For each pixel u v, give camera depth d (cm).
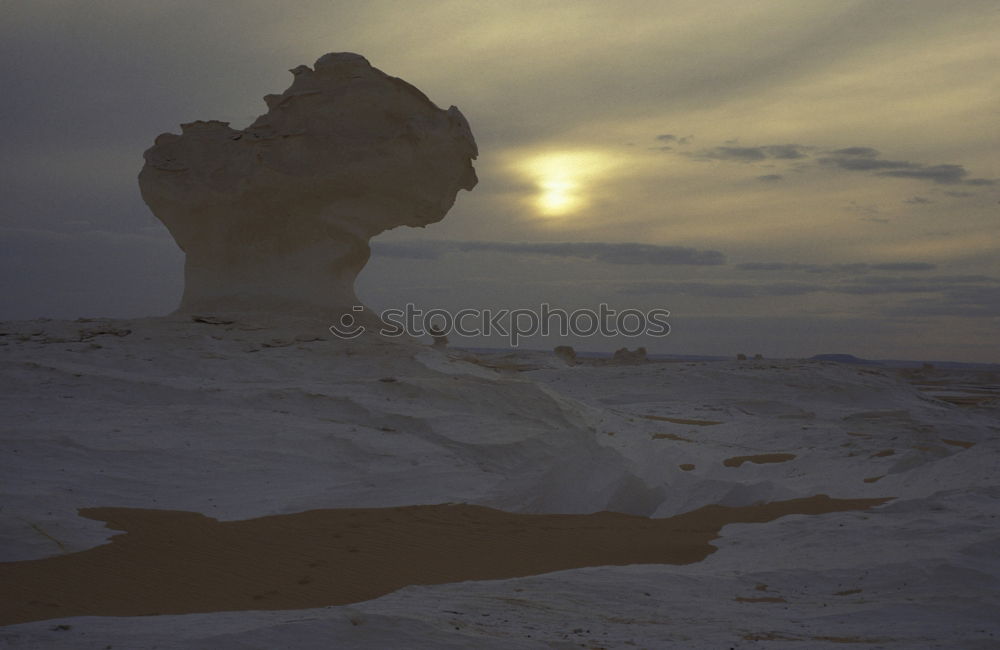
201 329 4088
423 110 4634
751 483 2595
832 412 5269
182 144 4766
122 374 3400
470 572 1605
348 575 1538
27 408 2909
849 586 1510
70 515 1875
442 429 3086
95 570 1491
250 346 3947
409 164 4522
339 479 2516
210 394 3198
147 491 2223
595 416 3844
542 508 2427
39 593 1336
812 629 1215
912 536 1809
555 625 1180
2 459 2278
